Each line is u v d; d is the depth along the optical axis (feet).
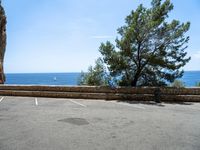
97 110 37.91
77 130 25.04
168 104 45.29
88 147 19.45
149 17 53.88
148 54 54.39
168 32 52.95
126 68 56.49
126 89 51.39
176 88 50.19
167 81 56.34
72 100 50.06
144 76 57.93
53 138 21.97
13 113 34.81
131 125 27.63
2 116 32.53
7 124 27.63
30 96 55.57
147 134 23.70
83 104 44.50
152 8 55.11
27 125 27.17
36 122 28.78
